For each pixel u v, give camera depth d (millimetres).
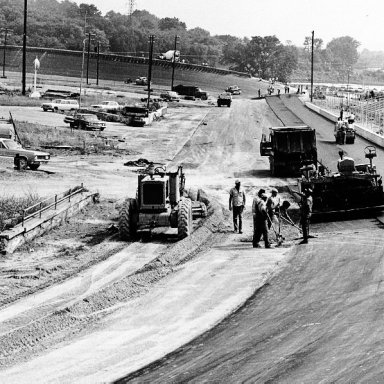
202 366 18000
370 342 18719
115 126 94875
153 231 35250
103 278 26906
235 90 195750
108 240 33812
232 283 25375
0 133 59969
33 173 53906
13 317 22297
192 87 165500
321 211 35594
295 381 16625
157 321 21688
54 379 17516
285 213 34688
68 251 31562
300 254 29016
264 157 67750
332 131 89125
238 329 20625
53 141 72000
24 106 114500
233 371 17516
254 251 30016
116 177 54219
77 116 88000
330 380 16531
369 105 110562
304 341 19234
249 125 98500
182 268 27594
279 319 21250
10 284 26438
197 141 80562
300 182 38031
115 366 18281
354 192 35938
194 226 35969
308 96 163500
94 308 23156
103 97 139875
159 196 33062
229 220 37844
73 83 190000
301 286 24484
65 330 21234
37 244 33156
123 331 20906
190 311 22547
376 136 74062
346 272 25750
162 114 111812
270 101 149000
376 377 16531
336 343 18875
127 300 24062
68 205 39531
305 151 54250
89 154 66688
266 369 17484
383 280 24344
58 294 24906
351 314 21094
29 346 19969
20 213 37188
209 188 50125
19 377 17703
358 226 34156
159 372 17781
